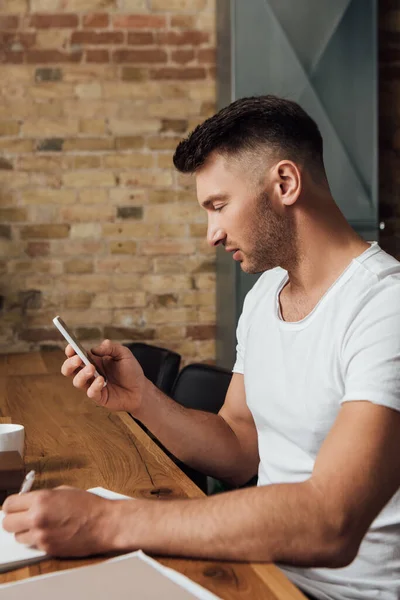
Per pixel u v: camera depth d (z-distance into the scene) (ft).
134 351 9.14
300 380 4.39
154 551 3.35
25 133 12.44
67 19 12.47
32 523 3.31
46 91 12.48
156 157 12.70
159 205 12.72
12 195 12.44
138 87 12.65
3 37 12.35
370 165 11.54
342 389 4.14
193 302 12.83
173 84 12.70
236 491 3.48
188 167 4.45
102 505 3.42
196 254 12.80
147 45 12.64
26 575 3.17
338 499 3.38
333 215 4.47
